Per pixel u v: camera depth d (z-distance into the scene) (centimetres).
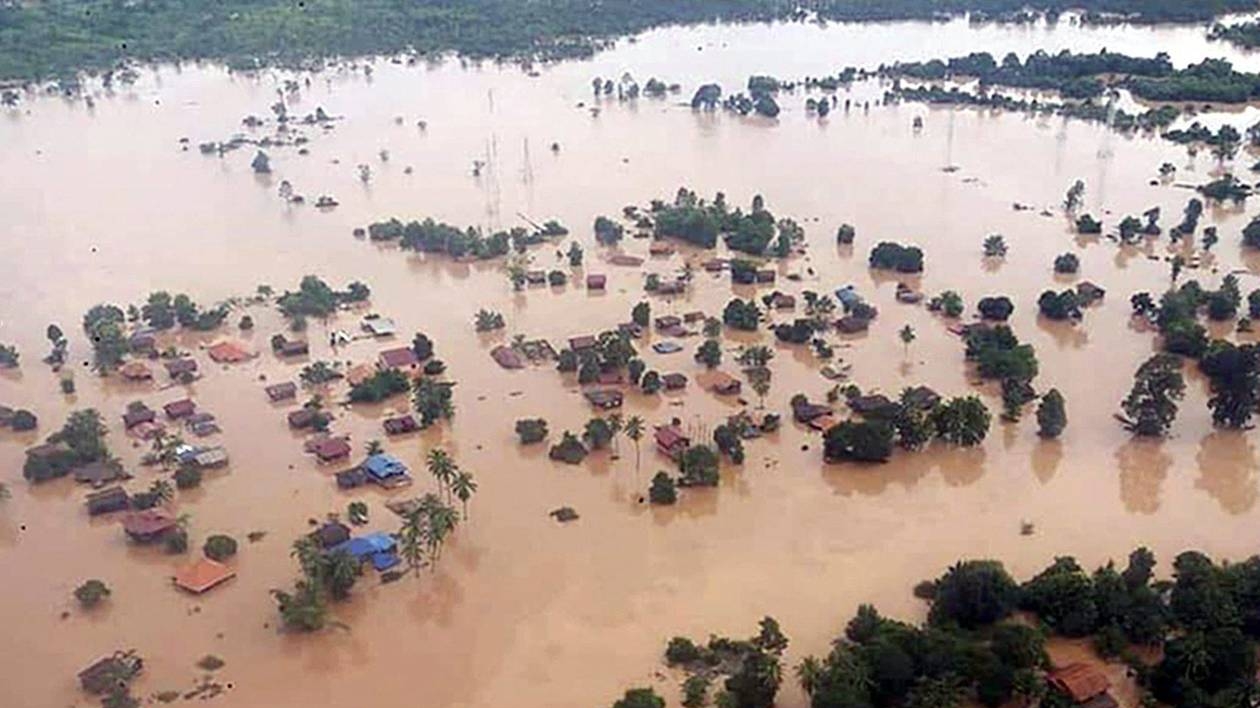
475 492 15662
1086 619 12512
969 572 12706
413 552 13800
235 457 16688
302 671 12550
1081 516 15075
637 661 12488
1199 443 16775
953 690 11062
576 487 15825
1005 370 18112
